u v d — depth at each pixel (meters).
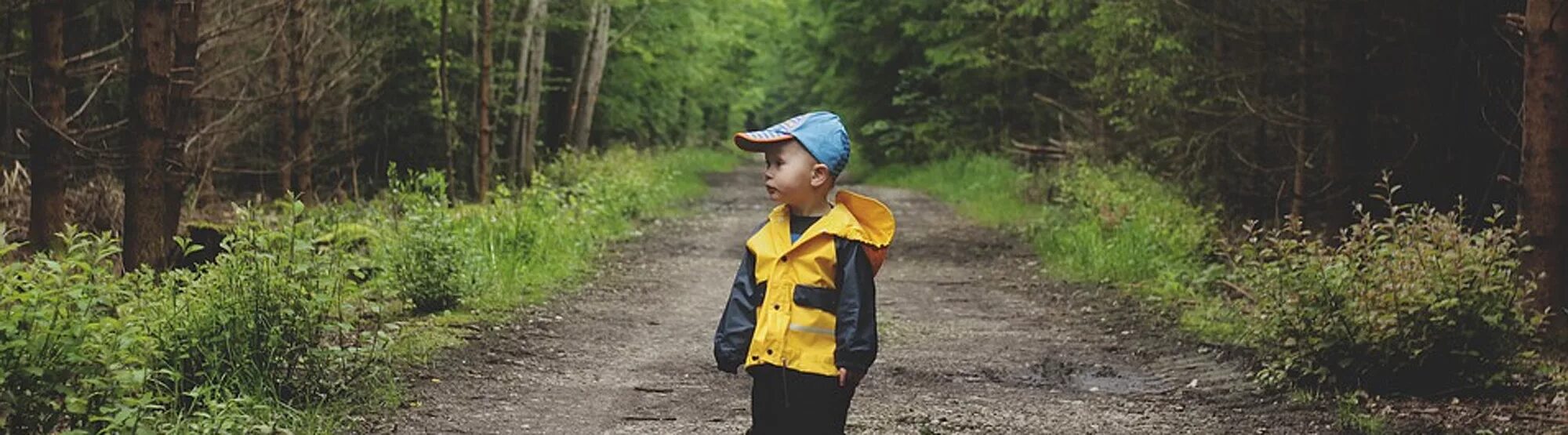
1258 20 15.46
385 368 8.23
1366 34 14.83
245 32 17.92
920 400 8.59
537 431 7.46
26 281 5.94
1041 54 26.48
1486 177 14.22
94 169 17.41
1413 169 14.66
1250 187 17.59
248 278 7.49
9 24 15.22
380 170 29.06
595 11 30.55
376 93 26.70
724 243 20.34
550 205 17.80
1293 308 8.69
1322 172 16.11
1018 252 19.27
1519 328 8.59
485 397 8.32
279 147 18.95
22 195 15.80
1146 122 17.66
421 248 11.92
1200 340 10.88
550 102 36.03
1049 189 25.69
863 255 4.98
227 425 6.41
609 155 30.88
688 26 35.50
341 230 12.49
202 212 17.78
